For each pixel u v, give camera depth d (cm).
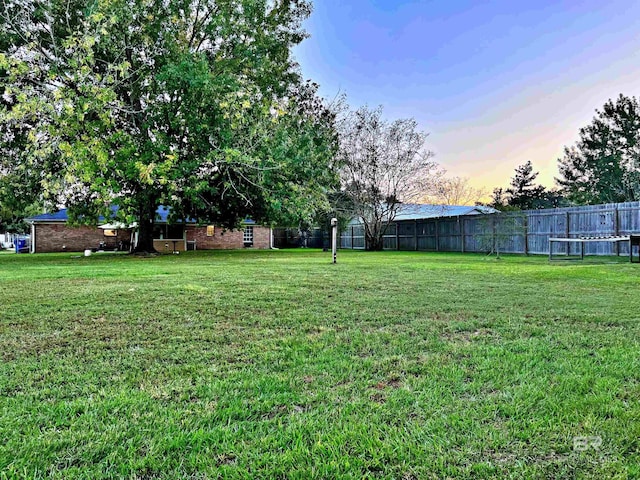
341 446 152
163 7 1202
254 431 164
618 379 216
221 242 2519
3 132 1055
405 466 140
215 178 1426
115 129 1116
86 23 870
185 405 188
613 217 1320
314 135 1520
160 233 2341
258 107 1196
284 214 1544
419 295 504
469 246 1814
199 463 142
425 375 226
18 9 1063
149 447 152
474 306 429
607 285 593
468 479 133
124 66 864
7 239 3170
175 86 1144
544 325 343
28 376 226
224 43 1348
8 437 158
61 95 761
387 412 179
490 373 227
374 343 291
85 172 870
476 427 165
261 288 567
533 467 138
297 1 1539
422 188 2058
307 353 269
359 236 2383
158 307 429
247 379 221
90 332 325
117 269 883
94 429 165
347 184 2050
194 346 286
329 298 483
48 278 695
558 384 210
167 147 1149
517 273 764
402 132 2008
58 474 135
